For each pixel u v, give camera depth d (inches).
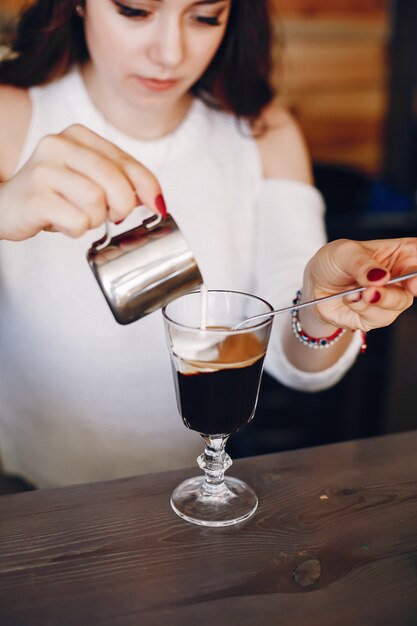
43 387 38.6
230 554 23.0
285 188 40.6
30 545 23.1
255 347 23.7
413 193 73.6
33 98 37.5
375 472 26.7
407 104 80.6
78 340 37.9
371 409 59.9
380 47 80.0
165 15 30.5
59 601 21.3
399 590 21.9
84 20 34.2
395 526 24.2
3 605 21.1
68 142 24.4
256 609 21.2
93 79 37.4
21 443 39.9
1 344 38.8
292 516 24.5
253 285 41.4
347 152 83.3
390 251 26.3
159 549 23.1
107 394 38.7
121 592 21.6
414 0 76.3
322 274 26.2
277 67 44.4
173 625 20.7
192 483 25.9
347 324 26.9
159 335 37.9
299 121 81.0
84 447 39.3
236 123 41.1
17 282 37.4
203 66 33.5
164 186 39.0
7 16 55.5
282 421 55.8
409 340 63.4
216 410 24.1
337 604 21.4
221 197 39.9
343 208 62.1
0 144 37.2
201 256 39.8
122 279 23.5
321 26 77.7
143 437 39.5
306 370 33.3
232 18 38.0
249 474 26.5
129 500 25.1
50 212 24.0
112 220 24.9
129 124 37.8
